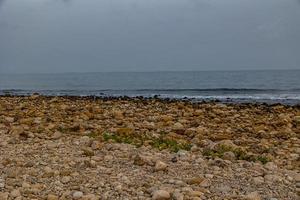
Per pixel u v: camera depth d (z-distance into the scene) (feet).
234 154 42.75
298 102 116.06
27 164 37.93
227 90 180.96
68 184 33.12
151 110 82.33
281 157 43.93
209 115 74.95
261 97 139.13
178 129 57.47
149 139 50.49
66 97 120.88
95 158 40.24
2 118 67.77
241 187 32.78
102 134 53.31
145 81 320.70
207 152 43.29
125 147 45.57
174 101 106.52
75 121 65.31
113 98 118.62
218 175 35.78
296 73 479.00
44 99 110.83
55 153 42.57
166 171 36.50
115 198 30.09
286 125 65.00
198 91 177.88
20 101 103.65
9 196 30.40
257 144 50.31
